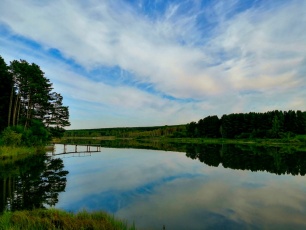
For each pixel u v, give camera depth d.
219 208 12.19
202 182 18.70
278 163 29.98
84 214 9.27
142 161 32.56
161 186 17.16
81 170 24.39
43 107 49.66
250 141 88.88
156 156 39.66
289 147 59.81
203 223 10.07
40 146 43.47
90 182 18.34
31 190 15.52
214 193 15.29
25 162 28.61
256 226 9.86
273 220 10.52
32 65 45.69
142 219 10.43
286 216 11.03
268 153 43.41
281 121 98.50
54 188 16.19
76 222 8.31
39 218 8.41
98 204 12.67
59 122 53.06
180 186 17.22
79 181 18.69
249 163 30.11
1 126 43.38
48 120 51.41
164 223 9.98
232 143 84.56
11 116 45.47
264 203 13.19
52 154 39.31
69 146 69.94
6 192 14.93
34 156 34.78
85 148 60.75
